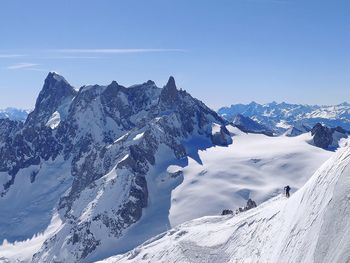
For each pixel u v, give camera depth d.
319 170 49.22
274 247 50.56
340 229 36.44
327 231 37.94
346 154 43.44
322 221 39.66
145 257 80.44
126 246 192.38
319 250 37.38
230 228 71.44
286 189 71.06
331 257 35.16
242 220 70.75
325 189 42.97
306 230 42.53
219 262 63.97
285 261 43.34
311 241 40.03
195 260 68.00
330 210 39.16
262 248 55.16
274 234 53.97
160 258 76.31
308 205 45.56
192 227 85.31
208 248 69.25
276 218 57.78
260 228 61.19
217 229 75.25
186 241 76.12
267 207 68.12
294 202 52.91
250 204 116.38
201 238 74.88
